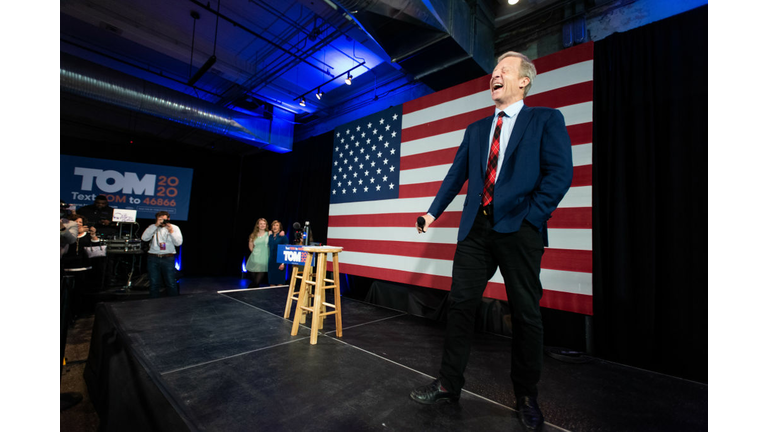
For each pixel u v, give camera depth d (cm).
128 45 527
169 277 392
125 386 149
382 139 381
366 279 457
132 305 262
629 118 243
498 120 140
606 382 166
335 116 668
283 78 587
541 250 123
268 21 456
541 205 117
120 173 731
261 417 113
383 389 139
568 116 243
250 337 199
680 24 226
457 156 156
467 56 334
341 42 477
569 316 247
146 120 726
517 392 124
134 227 678
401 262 339
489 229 129
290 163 720
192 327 211
